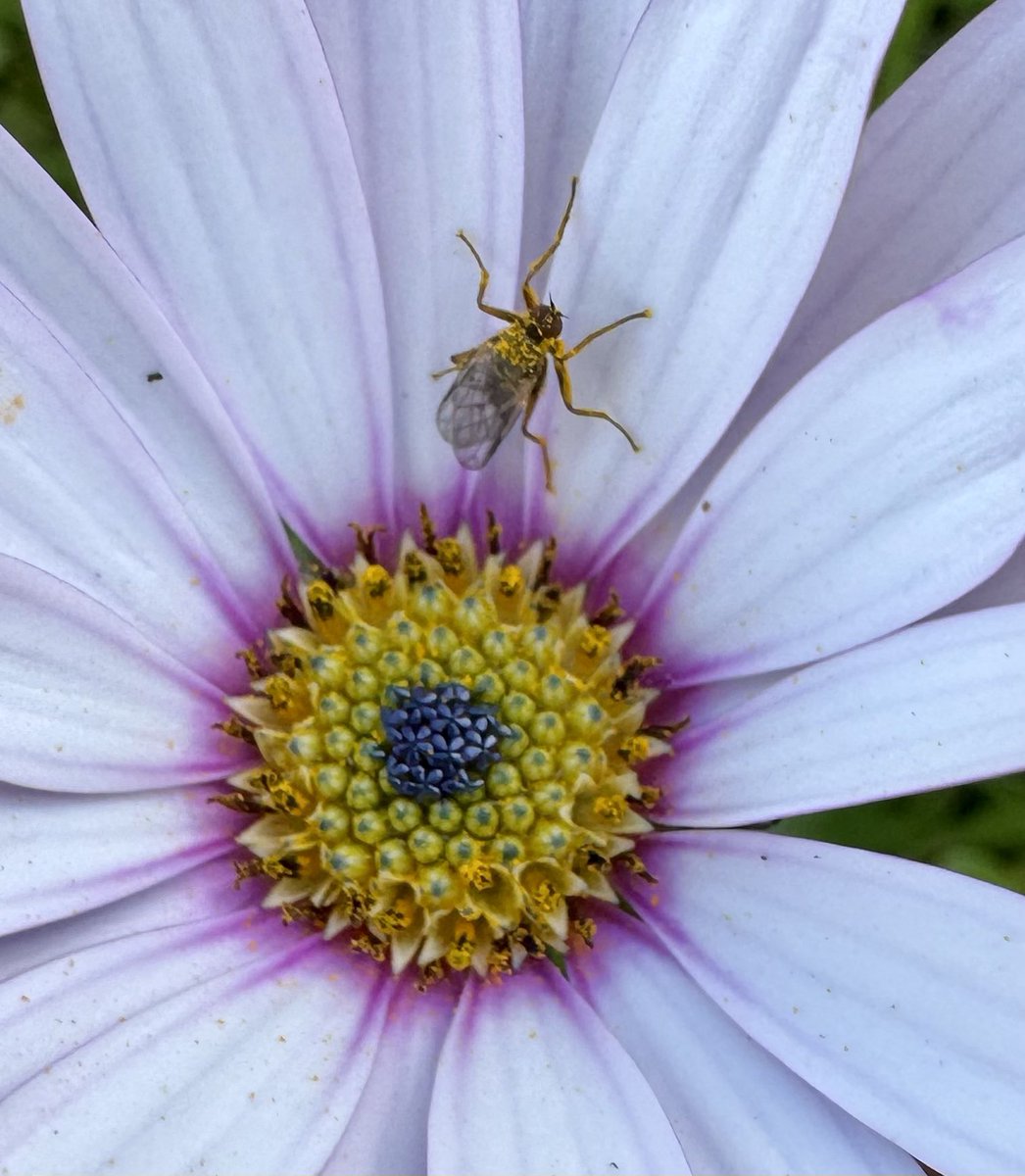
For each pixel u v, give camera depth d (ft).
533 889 0.38
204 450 0.38
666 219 0.37
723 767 0.37
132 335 0.38
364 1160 0.36
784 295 0.37
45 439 0.37
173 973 0.37
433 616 0.39
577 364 0.38
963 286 0.36
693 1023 0.37
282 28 0.37
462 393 0.38
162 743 0.38
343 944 0.38
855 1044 0.35
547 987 0.37
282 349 0.38
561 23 0.38
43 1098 0.35
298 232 0.38
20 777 0.37
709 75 0.37
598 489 0.39
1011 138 0.37
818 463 0.37
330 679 0.39
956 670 0.35
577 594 0.39
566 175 0.39
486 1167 0.35
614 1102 0.35
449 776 0.38
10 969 0.37
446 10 0.37
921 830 0.44
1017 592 0.37
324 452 0.39
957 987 0.35
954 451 0.36
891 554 0.36
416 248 0.39
